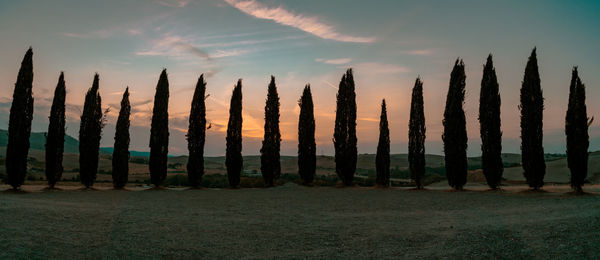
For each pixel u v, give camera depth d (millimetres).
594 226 10086
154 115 29234
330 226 12484
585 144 21766
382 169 30484
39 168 65938
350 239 10609
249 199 20844
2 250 8297
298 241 10422
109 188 29891
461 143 26984
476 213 14953
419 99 29344
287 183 32969
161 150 28953
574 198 19281
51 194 22938
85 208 15445
